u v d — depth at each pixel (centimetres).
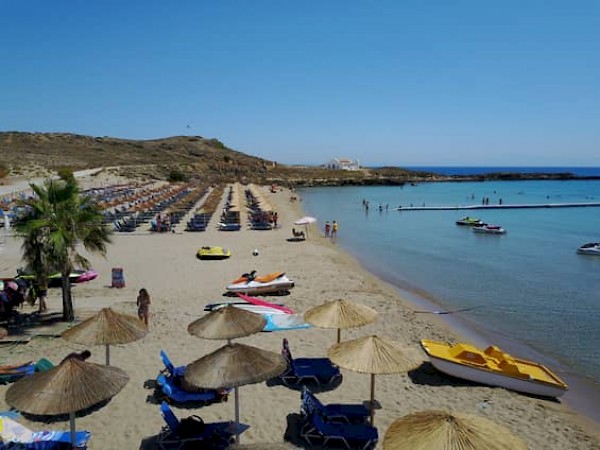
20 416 897
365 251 3084
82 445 768
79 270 1986
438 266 2652
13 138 12206
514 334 1578
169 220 3603
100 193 5403
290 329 1436
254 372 736
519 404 1046
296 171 13325
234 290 1812
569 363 1352
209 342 1310
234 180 10269
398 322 1590
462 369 1123
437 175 14588
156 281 2022
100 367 693
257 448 504
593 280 2334
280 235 3431
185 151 14088
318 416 866
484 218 5259
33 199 1395
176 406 959
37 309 1568
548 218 5294
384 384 1102
